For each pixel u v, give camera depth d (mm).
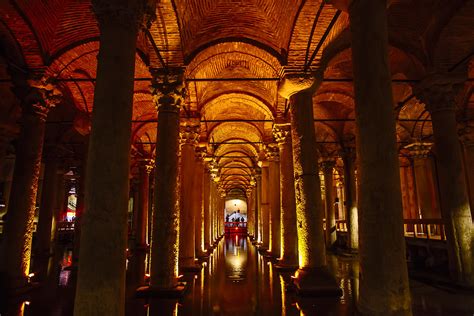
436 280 8445
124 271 4012
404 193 19359
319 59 7918
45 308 6062
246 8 8062
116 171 4055
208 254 15766
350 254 14445
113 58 4324
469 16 7316
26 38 7465
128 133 4277
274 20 8016
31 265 11539
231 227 41875
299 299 6785
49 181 14727
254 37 8438
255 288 8047
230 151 23594
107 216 3914
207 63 9328
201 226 14000
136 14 4566
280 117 11109
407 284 3842
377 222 3926
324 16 7180
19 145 7676
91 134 4141
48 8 7266
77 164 19672
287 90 8008
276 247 13977
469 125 11391
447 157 8047
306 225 7414
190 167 10773
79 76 9797
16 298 6789
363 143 4191
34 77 7723
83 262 3832
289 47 7840
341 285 8250
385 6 4453
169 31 7328
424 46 8336
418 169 14914
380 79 4199
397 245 3867
